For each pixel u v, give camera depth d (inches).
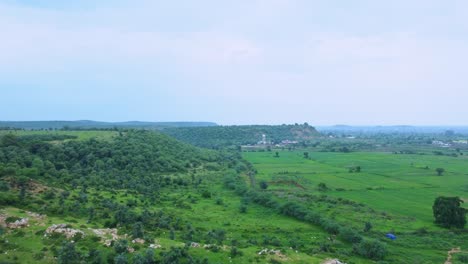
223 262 3218.5
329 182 7657.5
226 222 4687.5
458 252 3912.4
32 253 3102.9
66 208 4224.9
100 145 7332.7
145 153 7647.6
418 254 3828.7
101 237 3464.6
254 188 6924.2
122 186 5969.5
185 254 3262.8
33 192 4562.0
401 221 4881.9
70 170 6254.9
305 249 3818.9
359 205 5649.6
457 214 4658.0
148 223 4141.2
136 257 3085.6
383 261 3580.2
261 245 3841.0
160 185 6471.5
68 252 3011.8
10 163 5408.5
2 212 3722.9
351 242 4092.0
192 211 5118.1
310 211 4985.2
